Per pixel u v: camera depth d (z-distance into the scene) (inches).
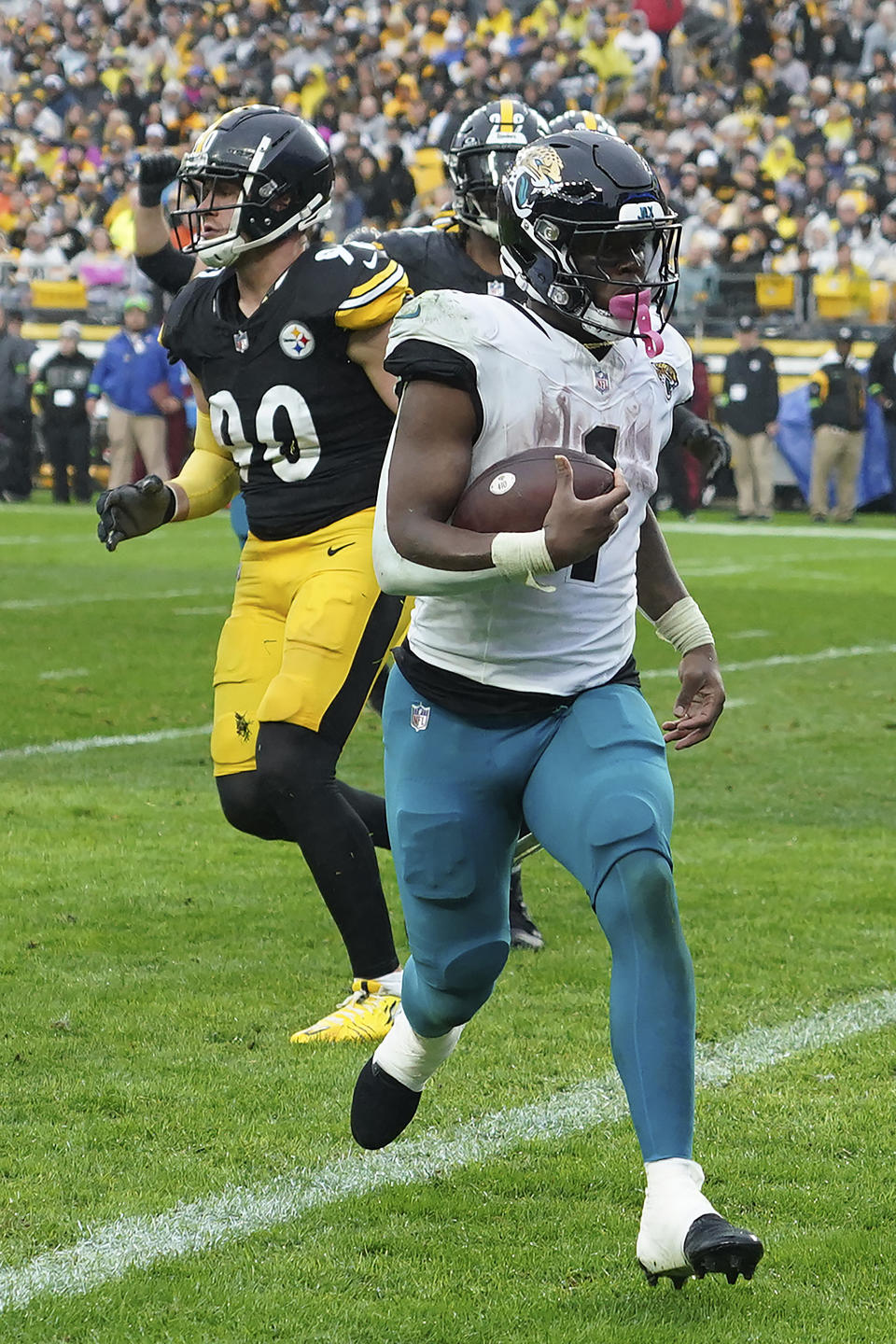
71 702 1234.6
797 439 2824.8
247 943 708.7
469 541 396.5
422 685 435.2
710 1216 379.9
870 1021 616.1
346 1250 437.1
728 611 1764.3
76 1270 421.1
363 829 610.9
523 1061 572.7
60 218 3174.2
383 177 2918.3
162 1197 462.9
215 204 605.0
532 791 427.2
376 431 617.3
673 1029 398.0
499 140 695.7
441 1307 406.0
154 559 2167.8
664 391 443.5
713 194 2997.0
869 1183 477.4
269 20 3523.6
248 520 629.6
